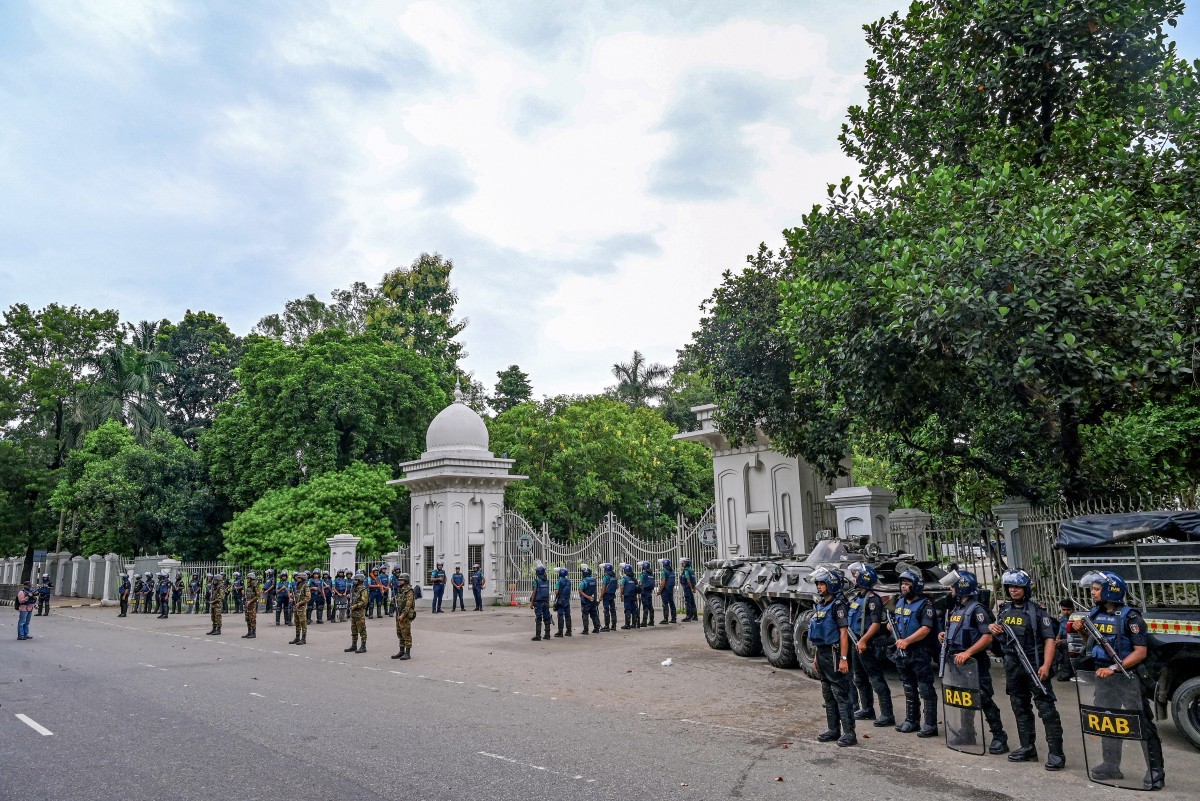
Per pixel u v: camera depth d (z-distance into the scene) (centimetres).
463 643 1681
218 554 3772
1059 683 1073
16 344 4394
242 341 5688
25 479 4025
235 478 3644
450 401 3872
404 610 1453
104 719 933
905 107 1416
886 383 1198
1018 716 714
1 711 995
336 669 1343
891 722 852
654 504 3616
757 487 2288
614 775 668
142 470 3591
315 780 661
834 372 1298
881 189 1340
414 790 630
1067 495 1234
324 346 3550
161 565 3092
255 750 767
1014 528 1390
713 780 653
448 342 4816
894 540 1574
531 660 1400
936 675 1204
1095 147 1207
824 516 2206
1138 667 641
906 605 827
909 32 1439
